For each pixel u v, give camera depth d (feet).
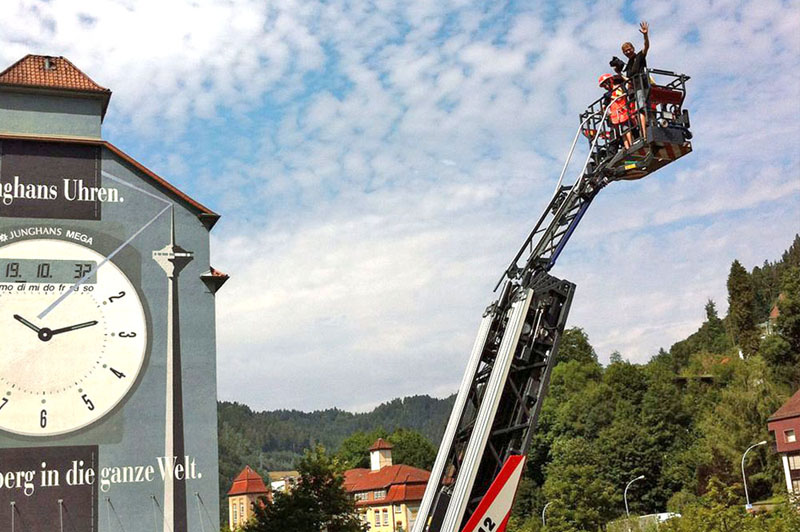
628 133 60.44
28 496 92.22
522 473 54.34
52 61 105.70
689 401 334.65
